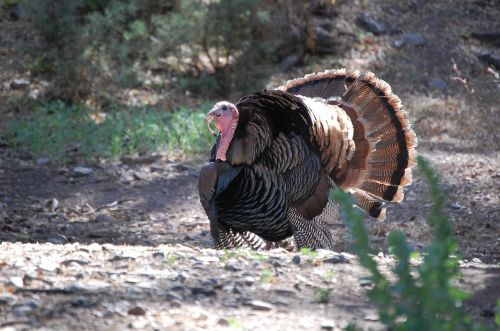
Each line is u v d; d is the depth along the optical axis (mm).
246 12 54438
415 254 17328
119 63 51750
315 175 24391
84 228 31922
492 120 51156
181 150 42562
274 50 57094
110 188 37000
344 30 65500
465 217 33188
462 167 41094
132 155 41531
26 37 58312
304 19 62656
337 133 24875
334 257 19000
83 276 17250
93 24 50156
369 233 31562
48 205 34594
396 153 25828
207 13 54062
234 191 23266
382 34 65938
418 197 36438
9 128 44469
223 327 14305
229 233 25109
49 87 51906
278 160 23562
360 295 16438
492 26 68812
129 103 52562
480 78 61000
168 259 18828
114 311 14953
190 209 34688
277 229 24469
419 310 10086
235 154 22938
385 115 25906
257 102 23844
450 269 11953
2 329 13836
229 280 17250
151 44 54594
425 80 60156
